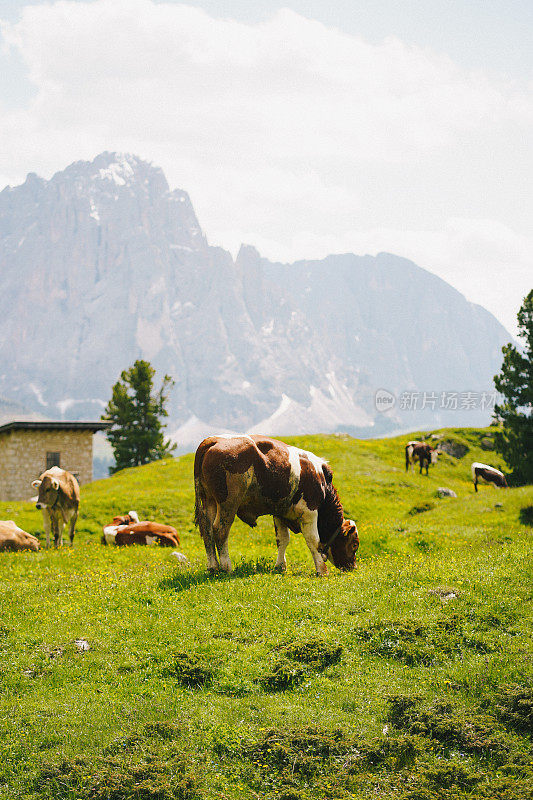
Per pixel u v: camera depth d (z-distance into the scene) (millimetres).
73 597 15523
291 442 59531
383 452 58250
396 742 9352
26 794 8656
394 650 11875
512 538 26109
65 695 10789
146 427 88750
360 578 15984
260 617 13516
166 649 12172
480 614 12844
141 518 36094
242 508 17641
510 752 9219
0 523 25359
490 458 60844
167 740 9594
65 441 56156
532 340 43688
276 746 9289
